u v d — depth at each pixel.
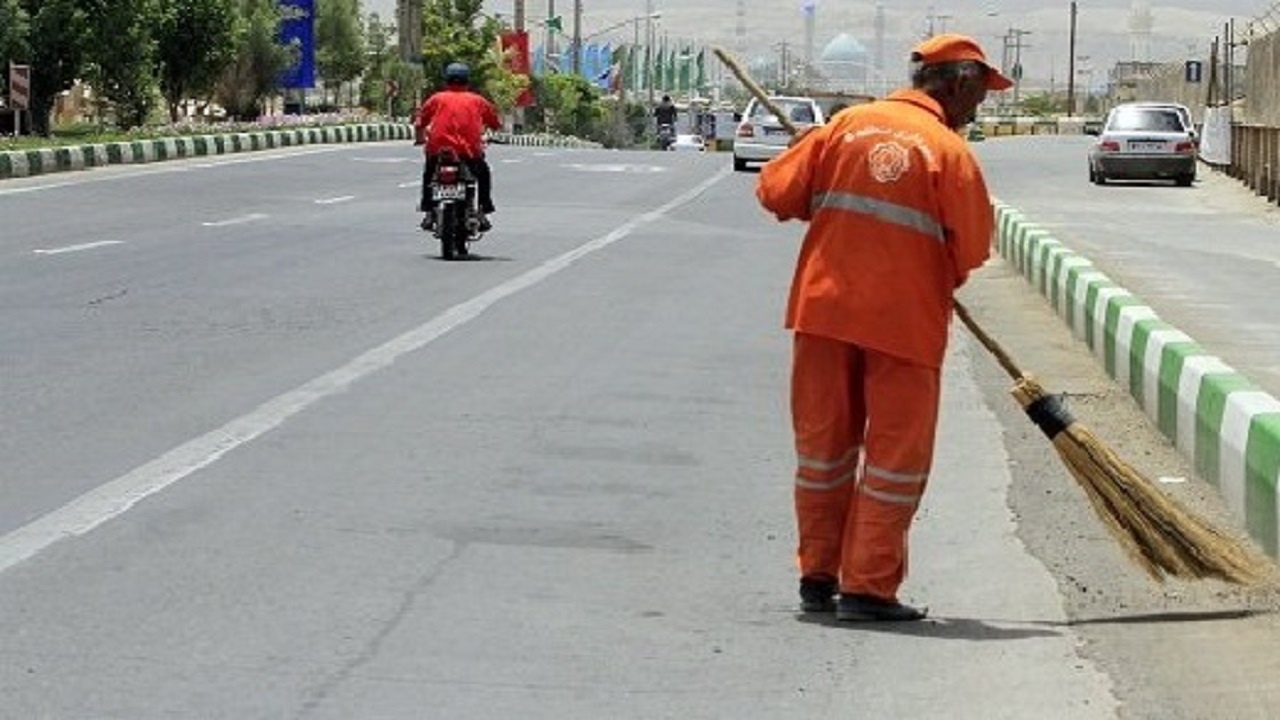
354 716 9.04
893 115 10.88
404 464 14.86
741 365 20.84
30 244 32.44
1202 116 90.81
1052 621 11.12
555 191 52.12
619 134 178.25
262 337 21.64
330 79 131.12
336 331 22.34
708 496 14.19
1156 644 10.63
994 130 171.88
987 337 11.37
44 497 13.29
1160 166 64.19
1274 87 66.00
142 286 26.42
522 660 10.02
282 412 16.83
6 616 10.45
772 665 10.09
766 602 11.37
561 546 12.51
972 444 16.77
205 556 11.86
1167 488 15.05
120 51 77.06
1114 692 9.73
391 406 17.39
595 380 19.36
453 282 28.05
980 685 9.82
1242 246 40.34
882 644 10.55
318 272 28.92
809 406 11.07
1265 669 10.15
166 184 49.94
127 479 13.91
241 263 30.05
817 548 11.12
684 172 64.44
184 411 16.75
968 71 11.02
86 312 23.45
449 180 31.30
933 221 10.81
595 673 9.84
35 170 52.69
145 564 11.62
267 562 11.77
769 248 36.03
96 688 9.30
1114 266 34.53
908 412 10.84
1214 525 13.73
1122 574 12.21
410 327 22.89
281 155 68.62
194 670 9.63
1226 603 11.52
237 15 86.75
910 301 10.80
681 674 9.88
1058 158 84.62
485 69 125.56
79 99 108.44
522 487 14.21
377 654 10.02
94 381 18.19
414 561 11.95
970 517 13.82
